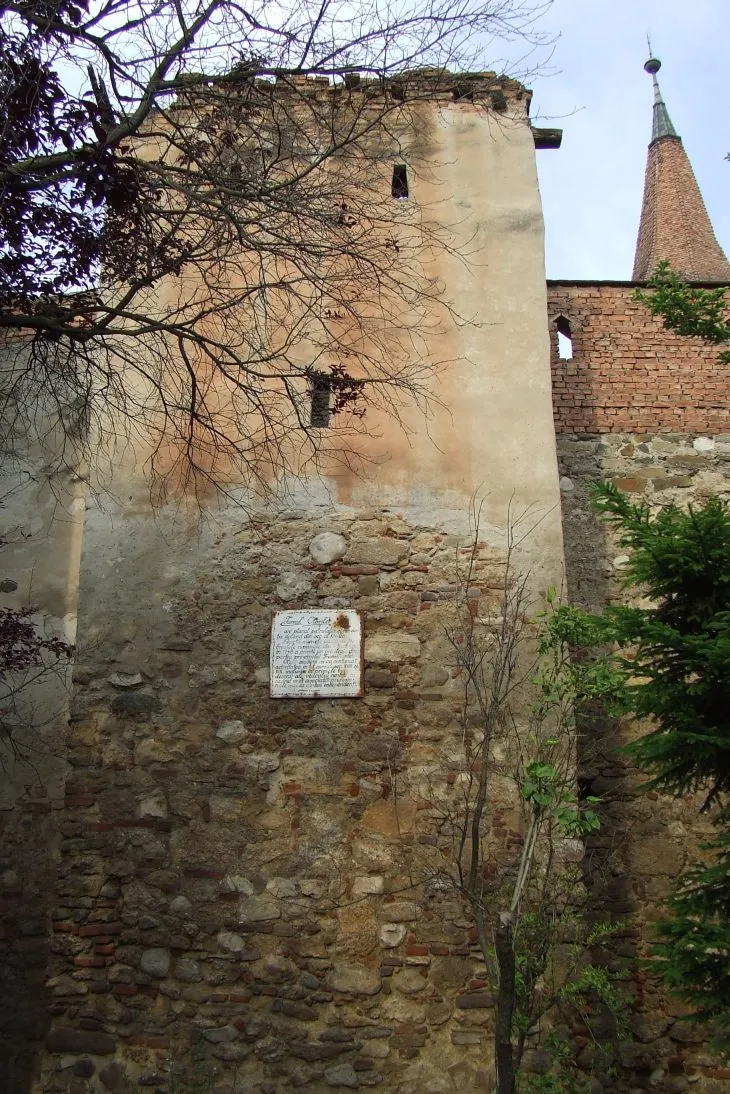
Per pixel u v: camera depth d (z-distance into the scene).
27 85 4.91
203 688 6.40
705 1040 6.48
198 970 5.81
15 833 7.04
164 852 6.06
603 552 7.97
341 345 6.35
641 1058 6.43
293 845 6.03
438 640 6.43
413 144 7.65
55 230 5.36
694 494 8.17
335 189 6.75
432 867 5.91
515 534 6.68
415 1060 5.56
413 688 6.33
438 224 7.43
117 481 6.89
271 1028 5.66
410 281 7.28
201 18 5.20
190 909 5.93
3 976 6.65
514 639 5.57
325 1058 5.59
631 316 8.70
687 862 7.07
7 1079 6.33
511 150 7.72
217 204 5.47
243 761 6.22
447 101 7.71
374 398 6.99
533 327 7.20
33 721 7.29
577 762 6.09
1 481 7.99
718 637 4.54
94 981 5.82
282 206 6.02
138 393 7.08
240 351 7.17
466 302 7.26
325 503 6.79
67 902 5.98
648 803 7.24
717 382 8.52
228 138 5.78
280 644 6.46
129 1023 5.73
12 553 7.80
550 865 5.23
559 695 5.14
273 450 6.88
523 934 4.85
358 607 6.54
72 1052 5.70
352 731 6.25
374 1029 5.63
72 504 7.89
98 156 5.10
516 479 6.83
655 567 5.04
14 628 6.92
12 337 7.80
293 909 5.89
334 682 6.34
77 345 7.07
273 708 6.33
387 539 6.70
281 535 6.72
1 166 4.98
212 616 6.55
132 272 5.75
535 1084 5.12
